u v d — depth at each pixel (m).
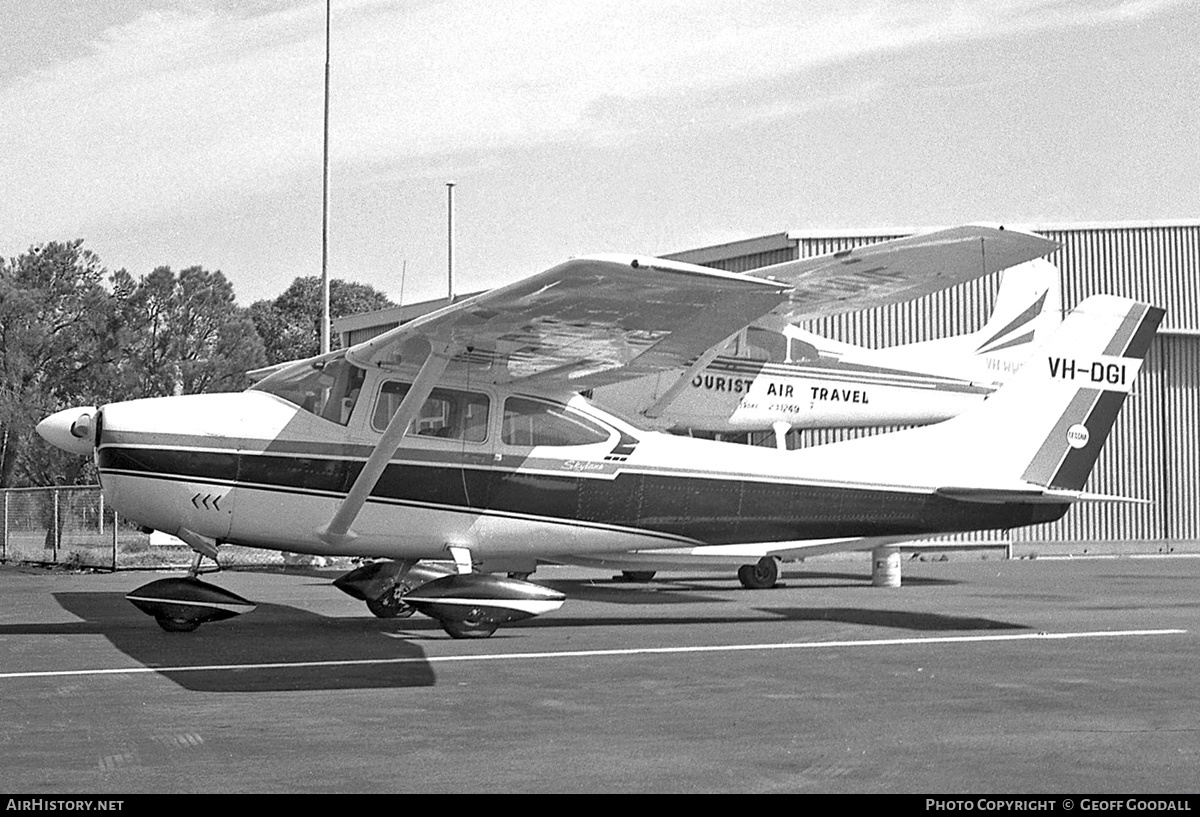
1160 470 25.34
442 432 10.12
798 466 11.11
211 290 47.50
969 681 7.11
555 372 10.27
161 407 9.74
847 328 22.98
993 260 13.20
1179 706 6.27
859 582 16.28
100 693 6.71
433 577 10.97
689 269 7.72
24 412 41.50
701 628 10.07
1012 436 11.57
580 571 19.25
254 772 4.86
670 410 15.77
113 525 19.11
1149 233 24.97
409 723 5.86
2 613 11.46
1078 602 12.47
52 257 48.53
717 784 4.67
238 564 20.45
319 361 10.13
